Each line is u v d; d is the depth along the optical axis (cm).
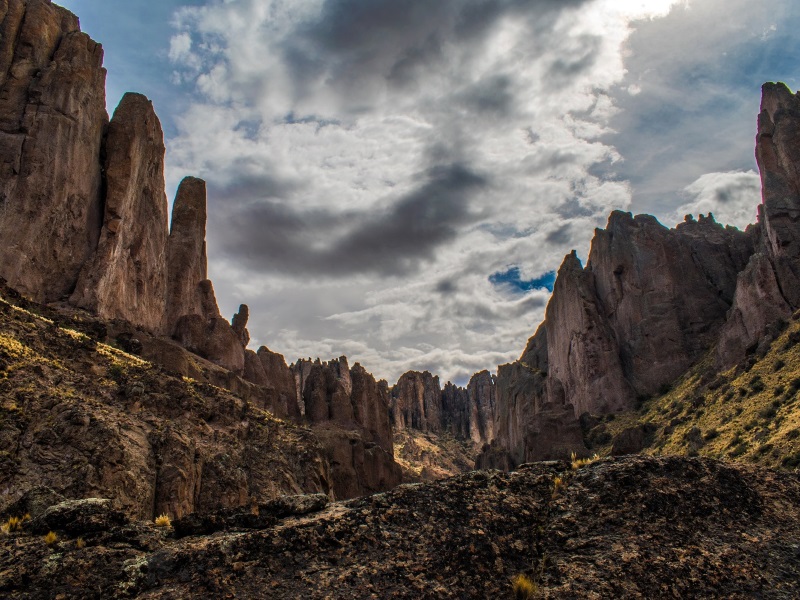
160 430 4988
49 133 7556
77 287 7325
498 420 18300
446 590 1178
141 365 5919
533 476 1480
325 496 1484
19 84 7706
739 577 1159
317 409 11700
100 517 1409
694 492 1347
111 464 4122
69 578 1211
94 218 8081
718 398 8194
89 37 8575
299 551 1230
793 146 10456
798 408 6053
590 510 1330
